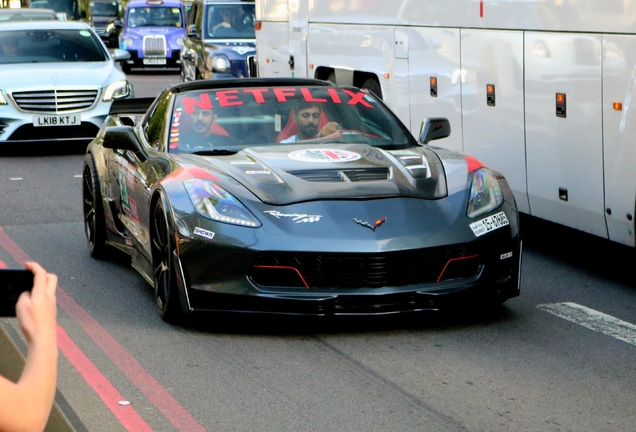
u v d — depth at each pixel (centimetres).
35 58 1619
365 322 621
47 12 2469
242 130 716
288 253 572
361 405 473
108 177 802
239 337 593
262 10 1548
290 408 470
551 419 452
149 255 675
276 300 572
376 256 572
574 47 765
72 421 289
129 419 457
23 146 1648
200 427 446
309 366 535
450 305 587
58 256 852
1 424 159
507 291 611
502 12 869
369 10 1158
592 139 751
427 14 1014
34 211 1073
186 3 3847
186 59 2288
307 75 1360
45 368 166
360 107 756
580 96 762
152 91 2520
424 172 645
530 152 841
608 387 498
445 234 589
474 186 630
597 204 754
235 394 491
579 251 859
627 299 685
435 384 503
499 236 605
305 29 1357
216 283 582
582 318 633
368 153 678
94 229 830
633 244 727
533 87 827
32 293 172
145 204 677
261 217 586
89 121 1522
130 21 3388
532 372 523
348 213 590
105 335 604
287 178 620
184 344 582
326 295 572
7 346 242
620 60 710
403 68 1080
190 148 700
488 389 495
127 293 713
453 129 976
